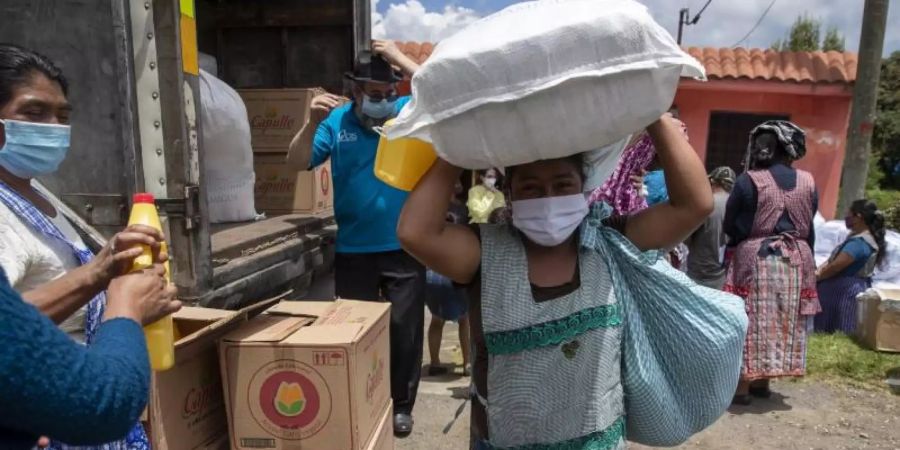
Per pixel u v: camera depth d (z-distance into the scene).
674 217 1.57
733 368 1.62
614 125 1.29
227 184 3.55
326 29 4.59
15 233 1.48
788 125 4.01
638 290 1.62
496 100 1.25
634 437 1.73
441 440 3.46
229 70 4.76
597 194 2.74
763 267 3.95
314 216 4.04
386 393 2.46
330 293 4.00
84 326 1.65
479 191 3.60
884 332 4.97
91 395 0.86
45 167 1.58
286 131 4.10
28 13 2.12
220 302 2.46
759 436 3.67
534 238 1.55
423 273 3.47
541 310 1.52
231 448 2.05
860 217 5.57
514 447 1.59
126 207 2.15
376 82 3.12
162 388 1.85
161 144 2.18
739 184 4.04
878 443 3.60
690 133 10.27
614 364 1.59
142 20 2.12
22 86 1.50
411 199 1.52
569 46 1.22
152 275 1.31
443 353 5.06
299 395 2.01
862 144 8.06
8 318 0.80
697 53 10.46
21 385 0.78
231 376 2.02
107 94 2.12
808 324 4.05
